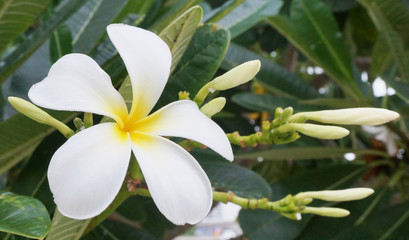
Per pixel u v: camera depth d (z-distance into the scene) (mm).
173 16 272
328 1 594
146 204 514
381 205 440
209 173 352
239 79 225
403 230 417
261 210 410
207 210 186
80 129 219
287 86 520
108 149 182
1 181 339
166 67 216
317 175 478
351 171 484
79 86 191
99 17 352
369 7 469
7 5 302
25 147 287
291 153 492
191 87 295
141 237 366
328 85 875
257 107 464
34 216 187
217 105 225
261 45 666
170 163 190
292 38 524
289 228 401
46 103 180
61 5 400
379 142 539
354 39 734
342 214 245
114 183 174
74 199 167
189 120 206
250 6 403
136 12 437
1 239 260
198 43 303
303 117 236
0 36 329
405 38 479
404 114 468
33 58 381
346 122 228
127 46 210
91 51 353
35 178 303
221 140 201
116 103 202
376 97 597
